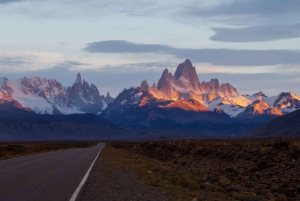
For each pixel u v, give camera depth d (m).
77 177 25.50
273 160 35.25
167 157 54.72
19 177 24.84
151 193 20.47
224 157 42.25
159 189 21.95
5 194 18.20
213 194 23.12
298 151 35.22
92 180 24.59
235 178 30.70
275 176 31.09
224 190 25.06
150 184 23.70
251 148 42.59
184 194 21.25
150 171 31.77
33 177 25.00
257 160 36.66
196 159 46.94
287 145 38.84
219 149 47.41
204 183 27.03
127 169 33.53
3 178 24.14
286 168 32.09
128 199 18.22
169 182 25.91
